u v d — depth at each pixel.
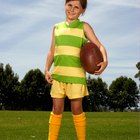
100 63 4.86
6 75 65.69
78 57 5.01
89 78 82.38
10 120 18.03
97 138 9.11
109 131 11.28
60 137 9.23
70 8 5.06
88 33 5.09
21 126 13.43
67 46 5.01
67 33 5.05
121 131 11.28
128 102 83.19
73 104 4.99
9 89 65.56
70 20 5.12
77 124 4.99
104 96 82.38
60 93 5.00
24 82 66.56
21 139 8.70
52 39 5.28
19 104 66.56
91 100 81.31
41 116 23.98
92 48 4.93
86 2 5.12
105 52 5.00
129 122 16.97
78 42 5.03
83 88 5.00
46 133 10.32
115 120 19.36
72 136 9.50
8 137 9.12
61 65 5.00
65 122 16.70
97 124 15.26
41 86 67.00
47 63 5.31
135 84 83.50
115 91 83.31
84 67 4.94
